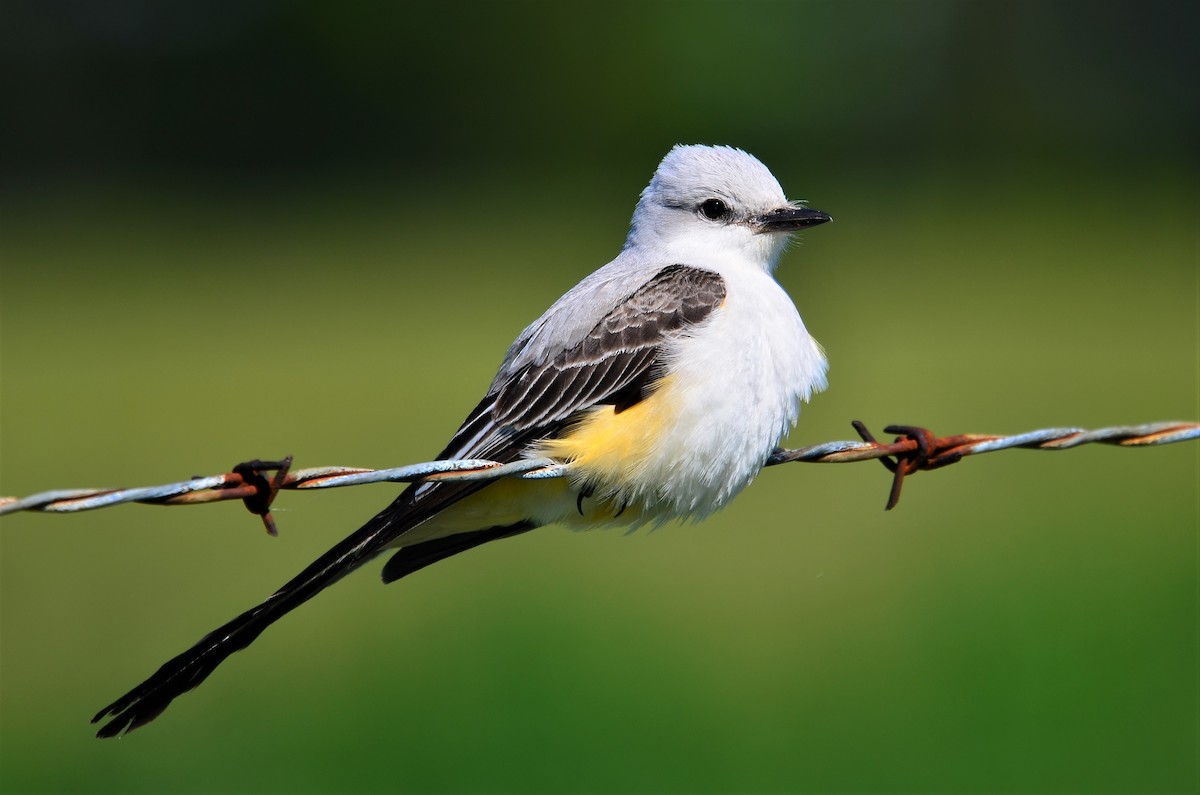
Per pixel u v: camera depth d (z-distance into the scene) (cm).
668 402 509
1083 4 3047
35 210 2600
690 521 537
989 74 3031
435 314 1903
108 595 908
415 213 2555
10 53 2841
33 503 365
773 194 595
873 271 2138
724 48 2978
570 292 562
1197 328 1767
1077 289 2019
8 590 919
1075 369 1531
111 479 1180
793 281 1853
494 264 2189
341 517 1060
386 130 2947
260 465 394
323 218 2509
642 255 600
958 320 1831
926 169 2792
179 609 882
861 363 1584
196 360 1691
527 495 521
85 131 2898
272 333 1830
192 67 2914
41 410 1462
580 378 521
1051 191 2591
